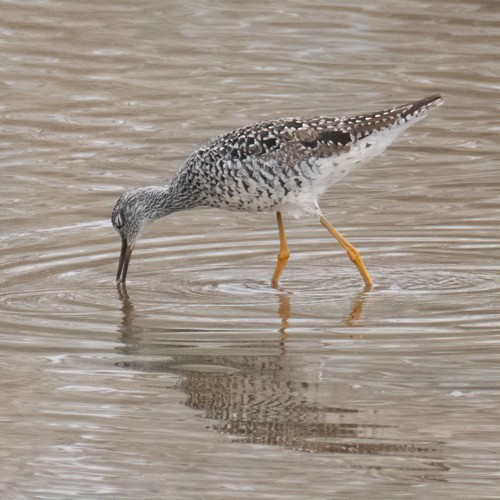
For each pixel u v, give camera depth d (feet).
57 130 110.93
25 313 73.87
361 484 51.80
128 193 83.92
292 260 85.61
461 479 51.78
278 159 77.56
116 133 110.73
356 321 71.92
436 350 66.54
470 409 58.49
